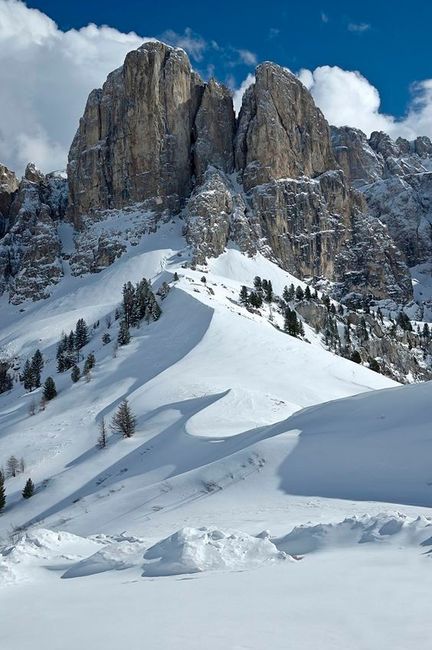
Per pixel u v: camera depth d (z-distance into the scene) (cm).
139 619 1309
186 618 1280
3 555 2469
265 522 3428
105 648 1095
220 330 14325
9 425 12256
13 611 1563
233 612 1308
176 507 4722
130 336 16150
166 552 2112
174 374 11894
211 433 7788
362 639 1069
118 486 7012
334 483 4225
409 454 4281
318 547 2178
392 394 5644
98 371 14000
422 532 2042
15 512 7806
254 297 19275
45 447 10106
